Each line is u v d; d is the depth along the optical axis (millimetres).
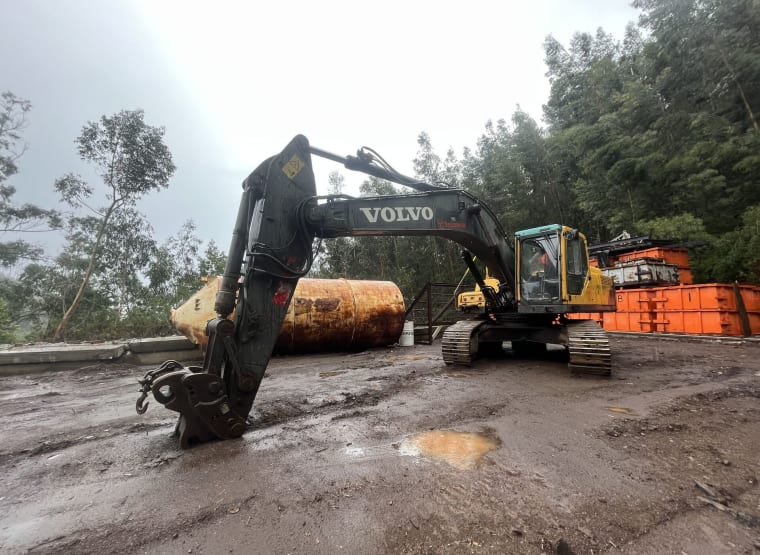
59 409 4770
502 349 9109
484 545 1876
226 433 3363
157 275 19234
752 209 15391
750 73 17016
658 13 19109
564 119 27562
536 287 6812
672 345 9984
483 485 2475
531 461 2844
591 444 3172
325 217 4219
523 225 25547
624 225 20609
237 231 3684
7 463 3027
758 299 11789
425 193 5680
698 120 17625
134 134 17859
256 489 2471
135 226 19172
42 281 18484
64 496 2443
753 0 16438
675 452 3006
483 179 27547
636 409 4164
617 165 19641
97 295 18625
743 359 7566
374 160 5203
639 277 12938
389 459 2912
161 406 4812
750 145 16453
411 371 6773
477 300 11023
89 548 1900
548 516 2119
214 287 8672
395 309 10289
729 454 2975
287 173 3934
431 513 2156
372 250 28344
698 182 17281
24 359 7426
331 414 4172
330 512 2182
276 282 3738
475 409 4242
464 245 6559
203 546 1900
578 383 5488
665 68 19516
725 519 2102
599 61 24016
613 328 13555
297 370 7207
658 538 1933
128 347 8336
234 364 3422
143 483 2596
